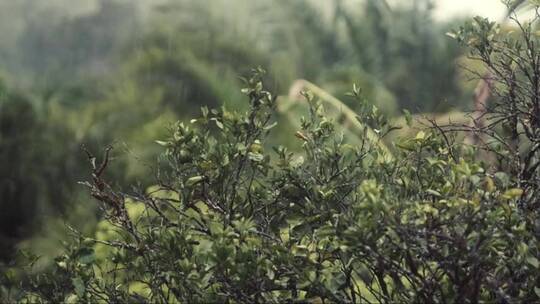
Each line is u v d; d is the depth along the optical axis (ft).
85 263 14.67
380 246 12.68
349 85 95.66
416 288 13.41
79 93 90.33
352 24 128.77
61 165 64.64
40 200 62.03
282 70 103.65
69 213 49.37
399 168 15.29
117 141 16.48
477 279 12.64
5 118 68.59
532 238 13.20
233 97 83.61
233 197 15.11
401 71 114.93
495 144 16.60
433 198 14.16
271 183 15.78
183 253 14.15
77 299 14.61
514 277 12.88
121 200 15.58
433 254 12.64
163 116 68.90
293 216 15.44
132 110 75.72
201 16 113.09
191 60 89.92
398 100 107.04
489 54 16.55
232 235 13.52
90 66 156.56
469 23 16.70
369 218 12.30
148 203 15.43
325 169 15.75
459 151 16.55
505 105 16.46
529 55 16.35
